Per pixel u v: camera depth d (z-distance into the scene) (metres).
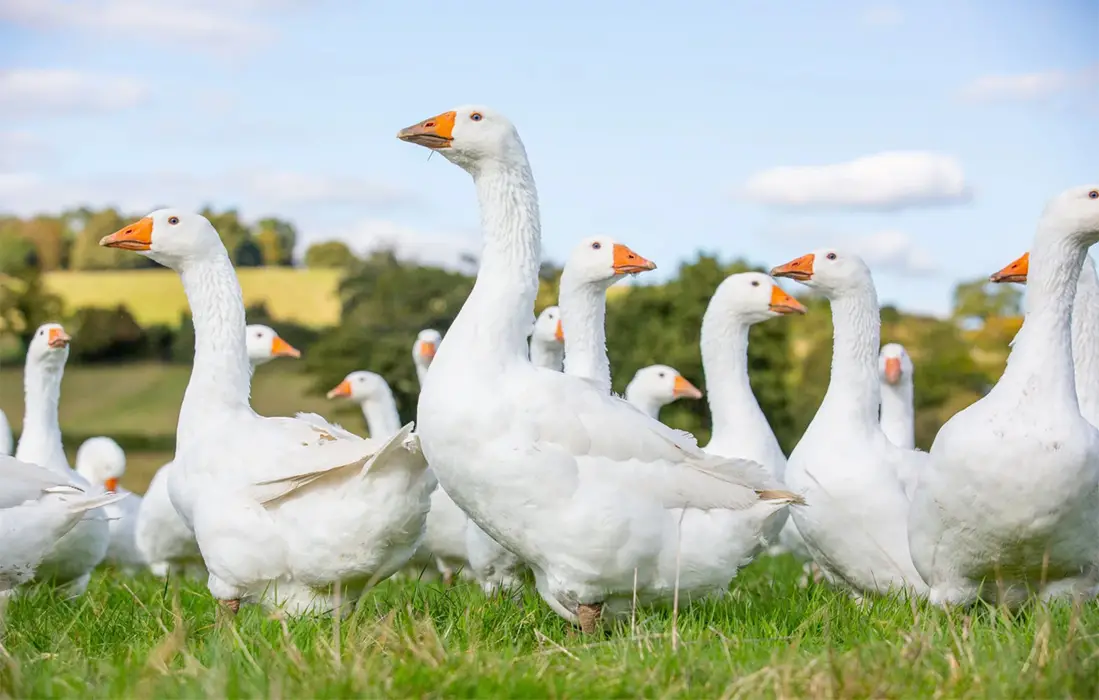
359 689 5.81
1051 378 7.57
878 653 6.42
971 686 5.96
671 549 7.59
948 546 7.92
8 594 8.53
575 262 10.41
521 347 7.72
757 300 10.62
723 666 6.38
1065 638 6.42
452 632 7.54
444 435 7.40
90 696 6.08
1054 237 7.70
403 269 35.91
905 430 13.09
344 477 7.75
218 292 8.91
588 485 7.36
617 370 28.86
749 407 10.77
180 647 6.67
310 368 33.81
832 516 9.41
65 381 48.47
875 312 9.98
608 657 6.61
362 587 8.18
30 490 8.47
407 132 7.92
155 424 43.53
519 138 7.98
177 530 12.02
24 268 57.06
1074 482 7.40
